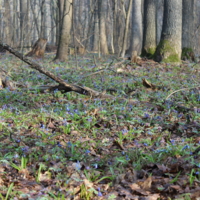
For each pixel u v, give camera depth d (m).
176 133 7.07
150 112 8.61
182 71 16.86
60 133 6.81
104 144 6.30
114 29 36.88
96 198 4.16
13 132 6.71
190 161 5.09
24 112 8.23
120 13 41.84
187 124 7.40
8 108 8.49
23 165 4.93
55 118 7.66
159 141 6.46
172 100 10.06
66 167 4.97
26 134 6.66
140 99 9.98
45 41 23.70
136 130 7.17
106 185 4.48
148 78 14.08
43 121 7.54
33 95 10.01
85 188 4.21
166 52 18.89
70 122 7.69
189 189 4.26
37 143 5.95
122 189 4.37
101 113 8.29
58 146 5.89
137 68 16.73
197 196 3.99
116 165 5.22
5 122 7.39
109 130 7.23
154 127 7.27
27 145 6.07
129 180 4.66
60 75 14.34
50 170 4.93
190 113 8.36
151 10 22.30
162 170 4.89
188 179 4.46
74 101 9.52
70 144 5.94
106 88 11.54
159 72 15.91
